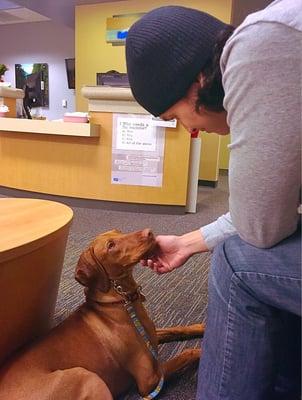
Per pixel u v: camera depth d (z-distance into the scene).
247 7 4.47
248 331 0.69
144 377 0.86
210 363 0.73
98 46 4.75
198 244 0.92
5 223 0.94
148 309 1.32
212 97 0.66
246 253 0.68
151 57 0.67
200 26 0.65
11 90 3.48
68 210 1.08
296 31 0.51
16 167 3.26
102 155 2.89
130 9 4.48
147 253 0.88
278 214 0.60
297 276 0.63
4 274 0.76
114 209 2.97
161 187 2.87
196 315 1.29
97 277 0.88
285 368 0.87
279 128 0.54
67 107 6.71
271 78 0.52
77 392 0.72
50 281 0.97
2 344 0.82
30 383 0.71
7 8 5.85
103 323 0.86
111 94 2.71
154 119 2.75
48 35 6.58
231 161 0.62
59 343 0.81
